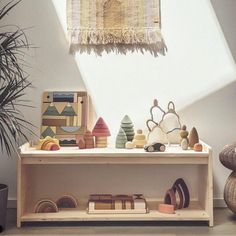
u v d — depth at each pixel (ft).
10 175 11.51
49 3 11.34
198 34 11.44
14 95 10.12
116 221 10.53
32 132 11.44
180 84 11.52
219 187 11.63
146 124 11.48
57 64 11.41
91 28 11.28
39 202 10.55
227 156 10.36
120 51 11.43
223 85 11.53
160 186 11.60
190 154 10.08
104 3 11.27
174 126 11.54
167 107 11.54
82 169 11.53
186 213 10.43
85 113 11.33
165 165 11.57
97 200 10.59
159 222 10.50
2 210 9.80
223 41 11.46
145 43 11.38
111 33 11.29
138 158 10.09
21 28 11.32
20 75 10.26
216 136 11.62
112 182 11.57
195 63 11.49
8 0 11.24
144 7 11.29
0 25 11.26
